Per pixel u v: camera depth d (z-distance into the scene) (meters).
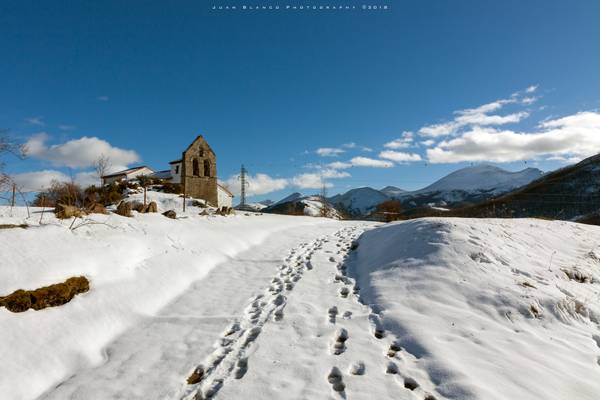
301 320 6.69
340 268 10.71
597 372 4.97
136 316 6.87
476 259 8.68
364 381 4.67
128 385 4.75
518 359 5.10
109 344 5.92
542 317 6.46
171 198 32.09
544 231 11.98
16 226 7.72
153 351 5.68
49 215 9.63
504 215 33.47
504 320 6.41
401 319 6.44
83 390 4.64
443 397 4.31
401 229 11.79
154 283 8.09
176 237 11.10
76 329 5.73
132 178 42.56
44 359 4.96
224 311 7.31
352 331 6.21
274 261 11.34
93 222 9.52
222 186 42.47
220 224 15.86
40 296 5.74
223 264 10.92
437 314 6.57
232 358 5.45
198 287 8.88
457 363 4.96
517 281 7.70
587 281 8.57
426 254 9.24
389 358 5.29
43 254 6.74
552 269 8.74
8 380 4.41
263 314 7.12
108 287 7.10
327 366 5.09
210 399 4.43
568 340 5.83
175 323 6.73
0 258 6.09
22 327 5.18
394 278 8.48
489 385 4.45
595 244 11.41
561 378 4.69
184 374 5.02
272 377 4.81
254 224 18.25
